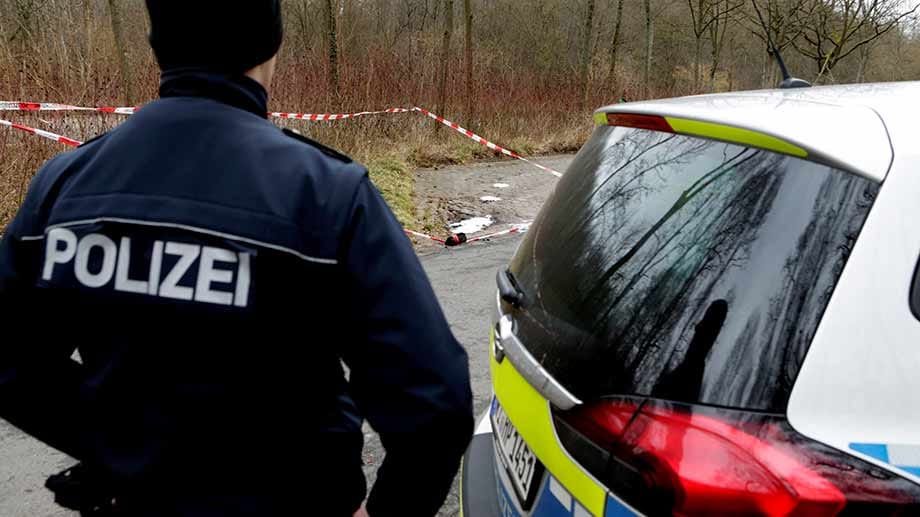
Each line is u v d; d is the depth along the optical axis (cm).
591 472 131
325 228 104
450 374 105
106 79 827
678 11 2975
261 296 102
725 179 143
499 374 184
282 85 1031
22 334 114
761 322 125
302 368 106
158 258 103
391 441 105
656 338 132
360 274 104
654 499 120
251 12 109
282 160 107
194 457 104
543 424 150
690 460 118
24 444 318
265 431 105
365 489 122
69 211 109
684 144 158
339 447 114
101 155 112
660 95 2047
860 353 123
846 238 129
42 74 757
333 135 1023
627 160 174
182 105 110
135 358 104
